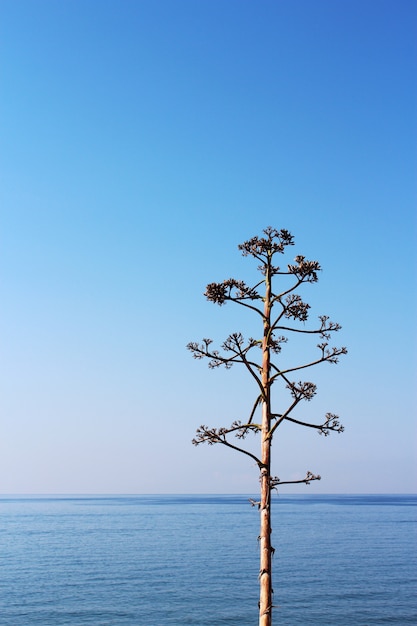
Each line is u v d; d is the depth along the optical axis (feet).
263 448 31.81
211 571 228.02
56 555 280.31
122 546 321.11
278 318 33.65
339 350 32.78
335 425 31.89
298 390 31.71
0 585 197.98
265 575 29.91
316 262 33.42
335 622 150.61
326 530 436.35
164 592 185.98
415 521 550.36
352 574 224.33
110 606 166.71
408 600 177.27
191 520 567.18
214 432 31.63
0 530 440.86
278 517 615.16
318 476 30.94
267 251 34.58
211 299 33.99
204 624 147.23
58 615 156.46
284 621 152.15
